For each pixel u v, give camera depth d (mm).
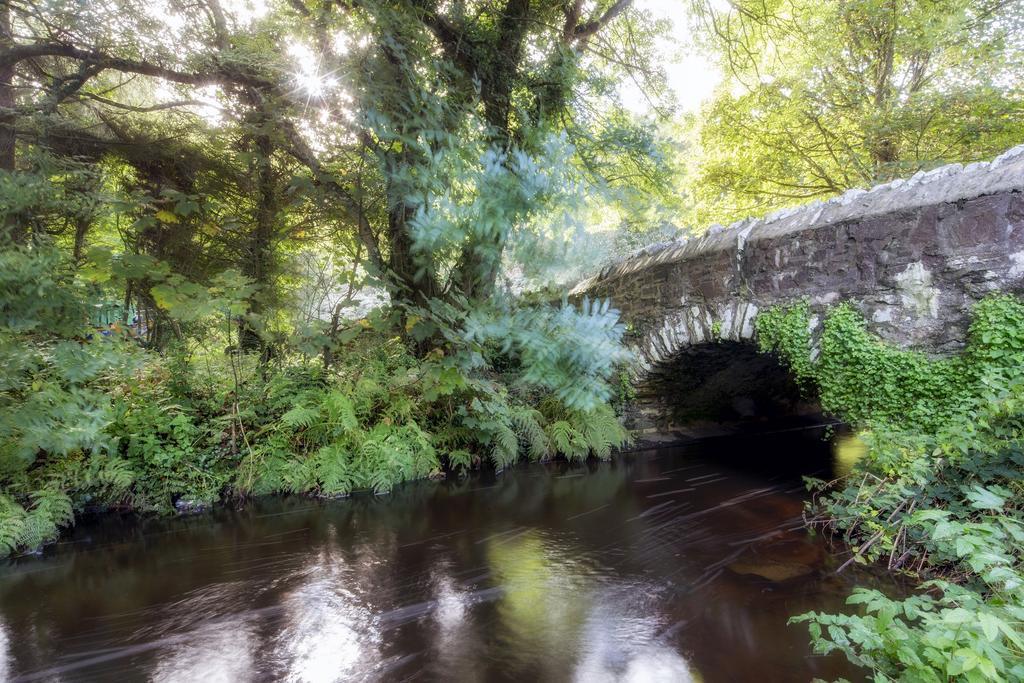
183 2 4738
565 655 3150
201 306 4316
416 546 4828
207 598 3881
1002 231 4141
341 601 3834
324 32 4895
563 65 5652
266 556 4613
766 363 8320
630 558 4543
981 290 4250
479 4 5906
